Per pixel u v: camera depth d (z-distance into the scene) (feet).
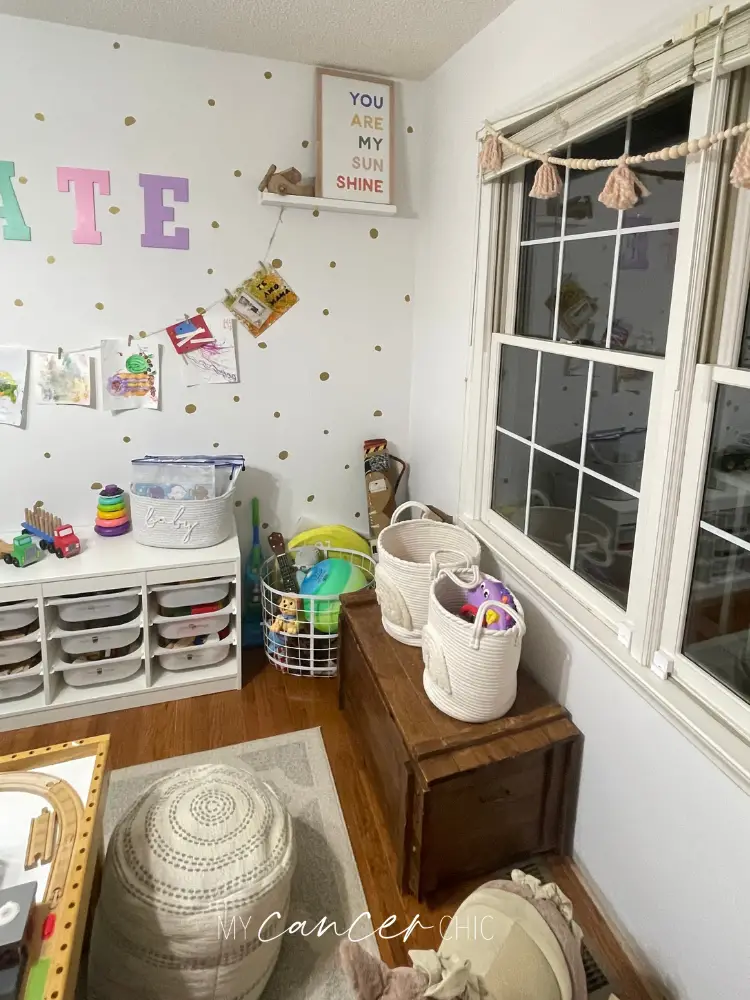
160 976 4.30
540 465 6.51
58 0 6.49
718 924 4.24
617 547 5.39
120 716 7.79
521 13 5.95
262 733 7.56
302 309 8.70
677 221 4.56
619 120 4.80
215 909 4.28
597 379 5.53
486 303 6.98
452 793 5.32
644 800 4.90
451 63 7.50
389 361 9.30
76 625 7.64
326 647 8.61
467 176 7.27
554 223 6.13
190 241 8.05
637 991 4.89
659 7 4.27
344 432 9.38
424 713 5.76
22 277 7.57
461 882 5.76
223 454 8.88
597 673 5.41
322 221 8.48
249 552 9.38
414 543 7.51
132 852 4.52
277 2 6.29
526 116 5.66
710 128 3.94
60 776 4.51
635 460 5.12
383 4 6.23
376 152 8.18
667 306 4.72
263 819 4.87
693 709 4.34
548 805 5.80
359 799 6.63
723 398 4.24
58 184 7.45
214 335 8.40
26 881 3.76
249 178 8.07
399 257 8.94
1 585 7.01
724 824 4.14
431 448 8.86
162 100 7.57
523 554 6.64
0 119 7.13
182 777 5.18
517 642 5.42
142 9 6.58
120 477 8.49
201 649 8.14
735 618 4.31
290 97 7.97
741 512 4.19
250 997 4.64
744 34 3.58
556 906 4.51
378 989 3.44
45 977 3.23
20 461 8.05
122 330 8.05
